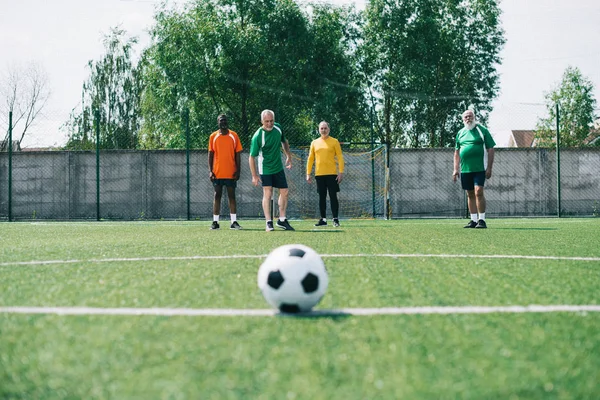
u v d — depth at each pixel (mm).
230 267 3467
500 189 15188
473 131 8148
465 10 27766
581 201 15195
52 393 1216
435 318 1943
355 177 14094
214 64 22266
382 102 26094
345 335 1698
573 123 36375
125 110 33969
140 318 1955
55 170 15484
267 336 1688
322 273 2070
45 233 7582
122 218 15273
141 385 1249
